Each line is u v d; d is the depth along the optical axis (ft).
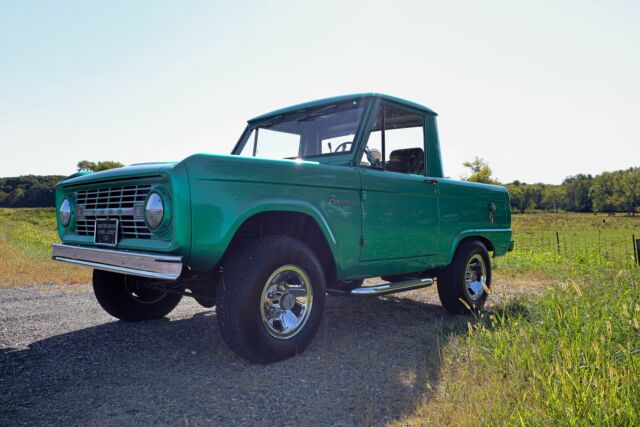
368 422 7.34
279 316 10.53
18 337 12.73
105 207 11.35
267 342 10.09
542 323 11.12
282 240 10.53
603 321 10.41
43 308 16.90
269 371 9.85
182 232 9.09
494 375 8.66
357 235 12.19
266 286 10.11
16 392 8.70
